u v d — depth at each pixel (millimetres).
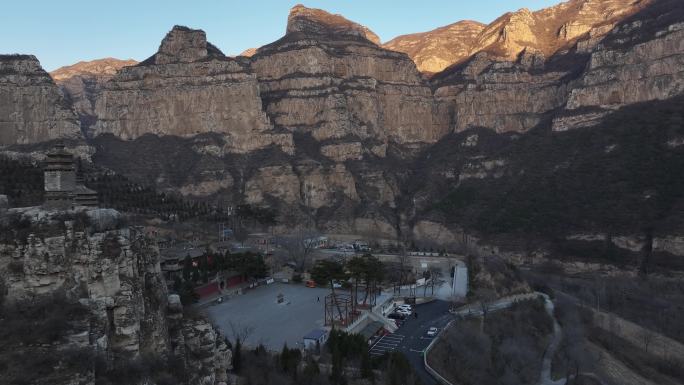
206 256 110625
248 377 54219
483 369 79438
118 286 36812
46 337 32125
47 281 35750
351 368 65000
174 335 42438
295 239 148875
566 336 101562
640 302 128375
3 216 37719
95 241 36750
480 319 98875
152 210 139250
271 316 89125
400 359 68125
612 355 98750
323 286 113875
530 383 82188
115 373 33875
